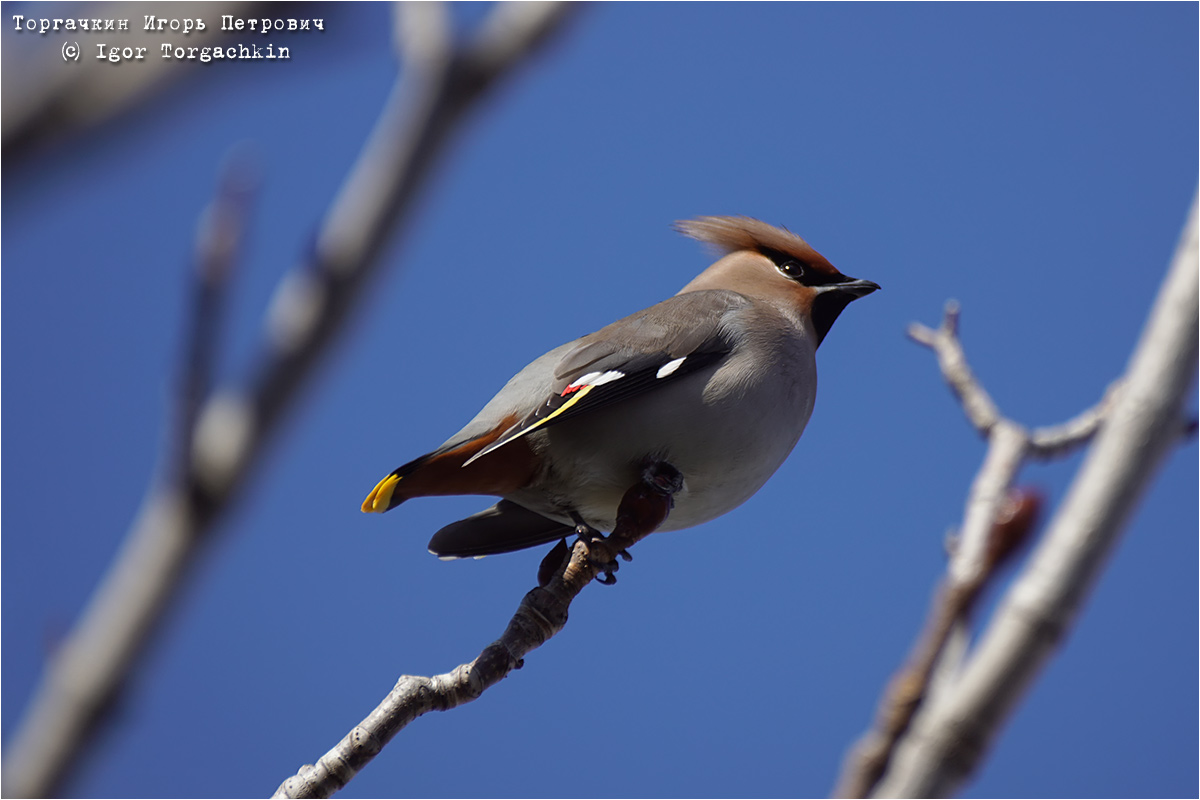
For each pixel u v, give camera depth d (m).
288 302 2.68
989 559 3.48
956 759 3.18
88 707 2.33
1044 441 7.02
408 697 7.12
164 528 2.49
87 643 2.40
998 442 6.89
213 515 2.50
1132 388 3.47
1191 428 3.63
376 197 2.74
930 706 3.28
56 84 1.86
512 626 7.65
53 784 2.27
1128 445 3.40
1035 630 3.26
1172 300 3.51
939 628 3.46
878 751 3.38
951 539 3.62
